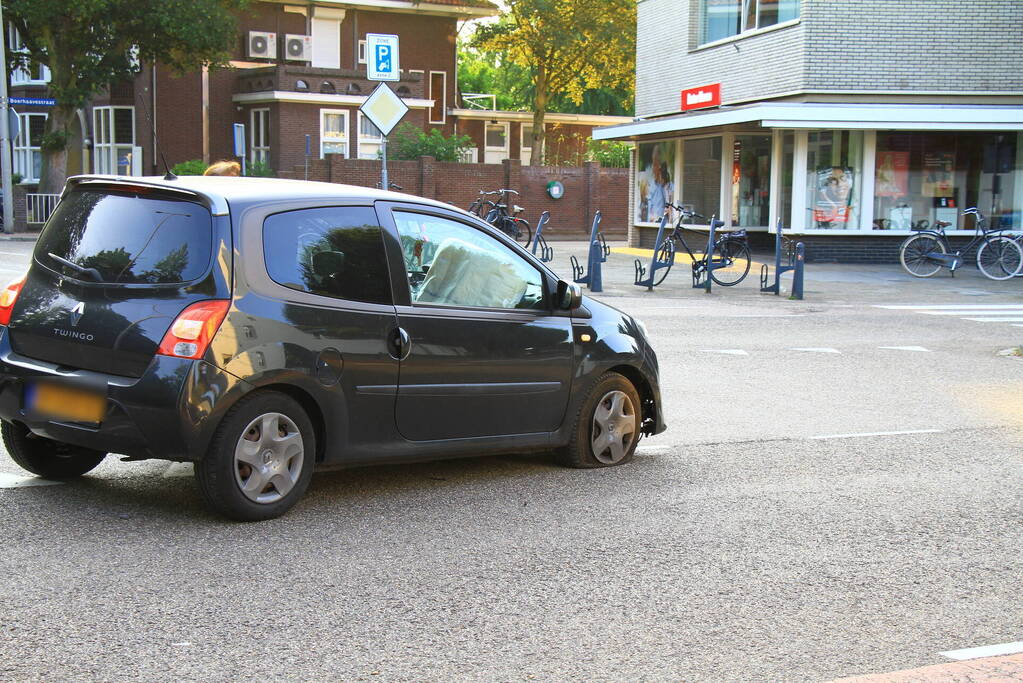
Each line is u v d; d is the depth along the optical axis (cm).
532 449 657
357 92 4244
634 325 707
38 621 413
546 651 404
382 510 577
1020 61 2442
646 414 731
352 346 556
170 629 410
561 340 652
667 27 2975
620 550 527
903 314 1636
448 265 608
